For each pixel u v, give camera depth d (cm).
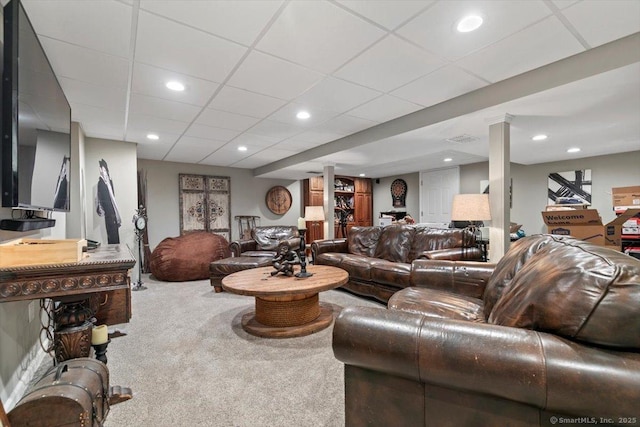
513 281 135
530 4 160
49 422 112
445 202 655
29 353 190
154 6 160
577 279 91
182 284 444
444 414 96
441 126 322
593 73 205
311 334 252
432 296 197
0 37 149
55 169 197
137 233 441
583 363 78
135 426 143
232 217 696
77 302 158
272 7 163
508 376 82
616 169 472
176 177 629
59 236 297
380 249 412
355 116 346
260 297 245
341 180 828
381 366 102
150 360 209
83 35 185
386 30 184
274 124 374
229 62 221
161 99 288
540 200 555
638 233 383
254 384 179
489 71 238
